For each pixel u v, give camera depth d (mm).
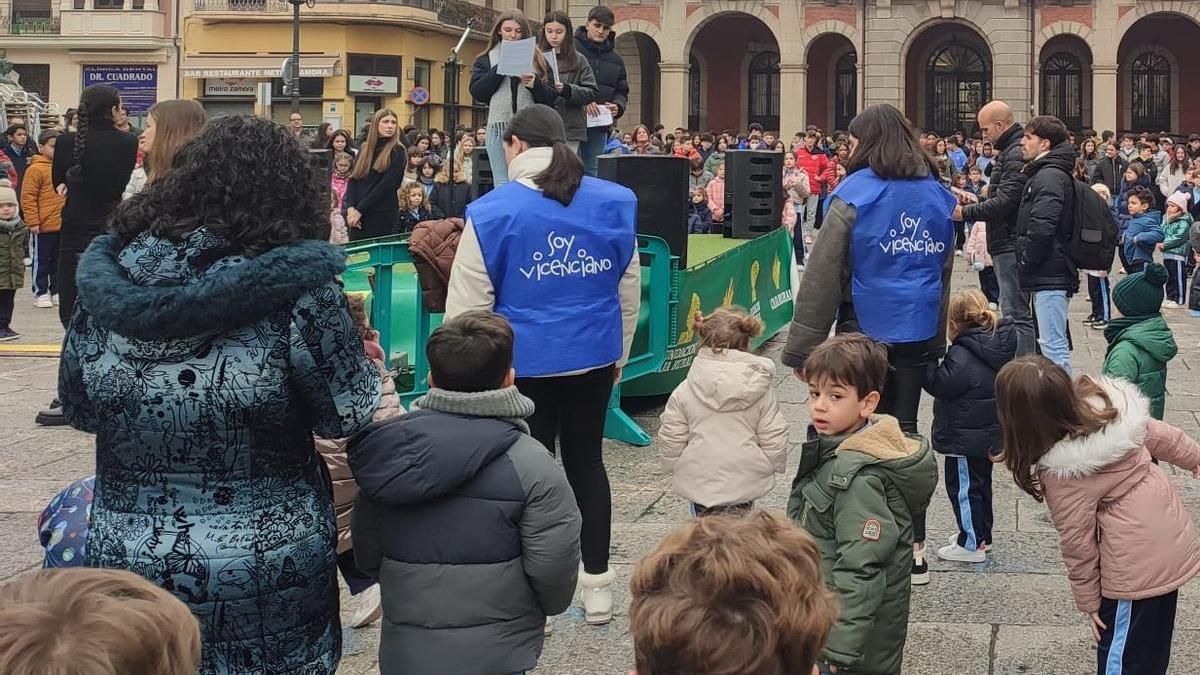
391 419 3613
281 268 3033
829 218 5848
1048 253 9023
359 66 41469
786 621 2008
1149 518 4250
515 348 5102
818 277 5840
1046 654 5059
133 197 3240
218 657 3115
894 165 5805
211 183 3115
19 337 12945
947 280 6129
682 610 2006
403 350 8219
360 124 41719
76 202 8531
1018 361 4367
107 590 1843
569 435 5348
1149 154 28484
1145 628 4277
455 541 3525
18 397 10055
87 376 3156
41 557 6172
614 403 8836
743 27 49875
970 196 9938
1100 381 4383
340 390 3188
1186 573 4285
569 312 5137
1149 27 47656
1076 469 4242
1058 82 48219
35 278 15609
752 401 5852
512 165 5270
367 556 3674
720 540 2104
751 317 5957
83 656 1721
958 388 5973
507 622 3572
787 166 21750
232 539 3078
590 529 5348
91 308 3053
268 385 3086
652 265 9219
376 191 11188
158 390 3055
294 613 3178
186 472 3092
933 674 4883
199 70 42594
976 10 44250
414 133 20578
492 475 3545
